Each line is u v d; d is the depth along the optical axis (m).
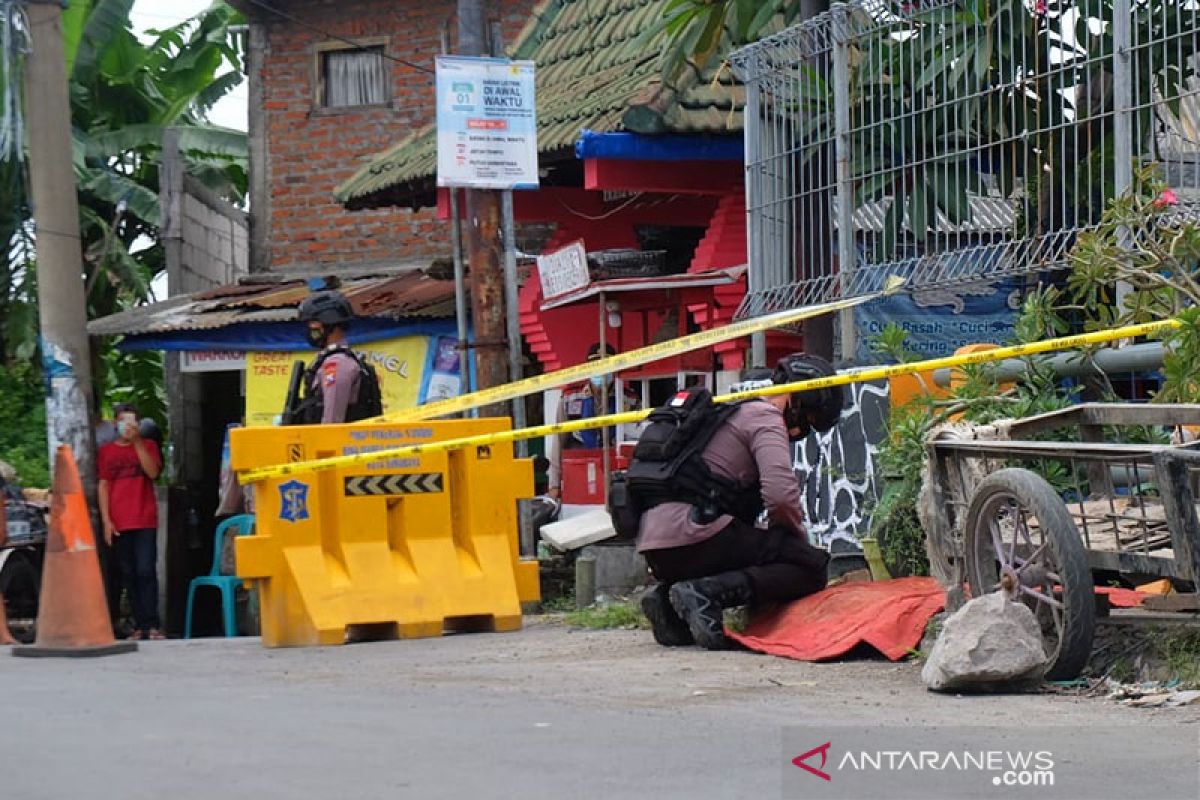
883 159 15.84
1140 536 9.76
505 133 17.66
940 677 9.28
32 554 19.50
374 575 14.01
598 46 24.36
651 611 12.31
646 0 24.33
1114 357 12.76
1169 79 13.45
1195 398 11.10
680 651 11.89
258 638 14.86
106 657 12.73
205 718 8.59
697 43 18.73
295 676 10.98
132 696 9.66
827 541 15.01
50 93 19.55
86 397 19.83
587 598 16.67
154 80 35.22
